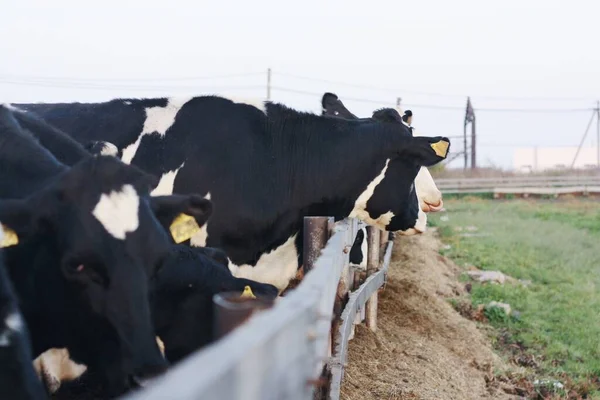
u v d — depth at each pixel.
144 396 1.74
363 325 9.95
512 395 10.27
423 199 10.05
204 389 1.74
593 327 14.49
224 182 7.55
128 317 4.42
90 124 7.62
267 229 7.79
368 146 8.24
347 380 7.82
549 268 20.89
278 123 8.02
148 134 7.60
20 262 4.77
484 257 21.83
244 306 3.19
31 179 5.15
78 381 5.30
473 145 65.06
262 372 2.29
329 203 8.13
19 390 4.06
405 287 13.59
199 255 5.84
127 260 4.47
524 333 13.80
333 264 4.48
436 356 10.38
